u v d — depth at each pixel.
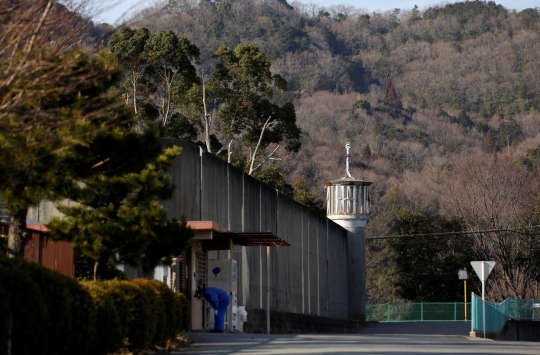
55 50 16.39
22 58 15.51
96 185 24.16
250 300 45.88
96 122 22.00
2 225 27.84
